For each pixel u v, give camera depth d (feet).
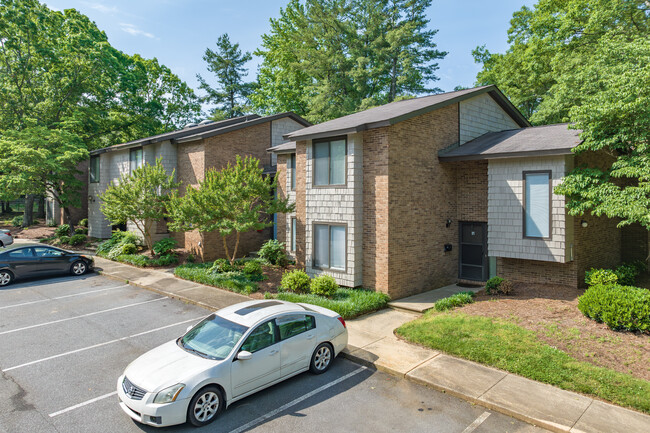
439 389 24.02
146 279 54.29
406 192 44.88
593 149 35.32
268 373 23.56
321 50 119.96
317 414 21.63
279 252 60.64
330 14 116.26
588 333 29.19
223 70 195.42
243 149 72.43
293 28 131.34
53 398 23.48
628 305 28.60
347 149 44.70
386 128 42.70
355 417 21.30
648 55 33.42
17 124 96.43
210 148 67.41
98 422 20.95
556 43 76.79
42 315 39.55
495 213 44.98
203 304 42.45
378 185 43.55
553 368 24.91
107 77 106.73
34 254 54.65
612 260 50.01
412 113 43.91
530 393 22.85
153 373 21.01
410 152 45.32
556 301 36.91
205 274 52.49
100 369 27.40
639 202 31.19
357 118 50.72
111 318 38.68
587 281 40.01
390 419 21.08
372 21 120.47
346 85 117.08
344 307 37.65
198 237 64.85
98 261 68.08
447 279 51.11
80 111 97.66
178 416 19.71
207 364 21.44
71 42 95.61
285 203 52.37
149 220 70.59
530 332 30.09
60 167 78.64
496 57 109.70
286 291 44.98
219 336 23.70
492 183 45.19
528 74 93.76
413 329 32.83
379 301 40.86
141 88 141.08
